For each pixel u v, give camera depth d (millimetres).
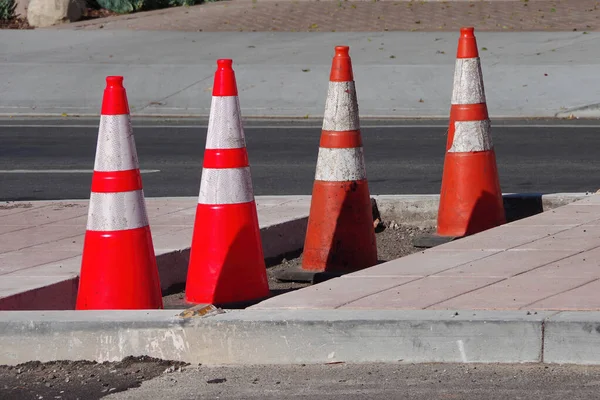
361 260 7426
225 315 5539
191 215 8883
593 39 21219
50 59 20938
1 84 19250
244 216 6574
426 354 5340
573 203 8766
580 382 5016
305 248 7609
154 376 5301
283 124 16484
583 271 6441
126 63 20438
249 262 6586
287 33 22922
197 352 5465
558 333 5234
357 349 5371
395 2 26312
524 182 11320
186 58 20750
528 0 26047
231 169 6543
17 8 26469
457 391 4953
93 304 5988
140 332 5496
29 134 15641
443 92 18172
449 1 26172
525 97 17719
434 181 11516
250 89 18625
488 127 8305
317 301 5922
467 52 8219
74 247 7754
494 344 5293
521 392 4918
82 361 5531
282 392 5016
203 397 4984
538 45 20891
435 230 9031
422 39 21766
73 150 14188
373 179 11711
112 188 6000
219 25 24172
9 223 8734
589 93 17766
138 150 14156
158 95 18562
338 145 7402
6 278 6738
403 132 15336
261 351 5422
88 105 18188
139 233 6051
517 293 5949
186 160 13320
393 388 5012
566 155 13102
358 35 22438
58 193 11227
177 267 7379
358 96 18047
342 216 7410
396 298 5941
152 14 26094
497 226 8117
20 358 5547
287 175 12117
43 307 6473
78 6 25547
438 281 6336
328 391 5008
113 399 5004
